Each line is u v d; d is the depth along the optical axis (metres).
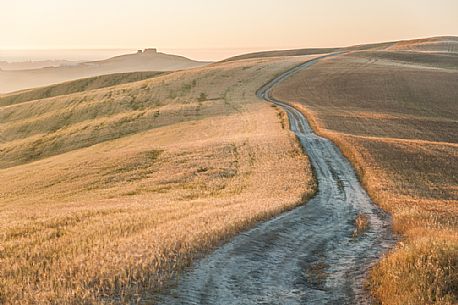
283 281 12.34
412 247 12.86
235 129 68.31
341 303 10.93
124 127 81.50
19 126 96.56
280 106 86.00
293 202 26.23
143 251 12.45
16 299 9.27
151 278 10.56
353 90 96.75
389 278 11.38
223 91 103.62
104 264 11.05
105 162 49.03
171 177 40.22
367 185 35.19
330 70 118.19
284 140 53.34
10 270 11.63
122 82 154.12
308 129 64.81
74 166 49.72
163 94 104.19
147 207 25.41
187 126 75.88
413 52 159.75
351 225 22.14
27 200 37.69
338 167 42.41
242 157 47.06
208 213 19.97
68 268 11.28
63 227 18.91
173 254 12.49
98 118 92.88
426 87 97.38
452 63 140.12
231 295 10.72
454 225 21.28
